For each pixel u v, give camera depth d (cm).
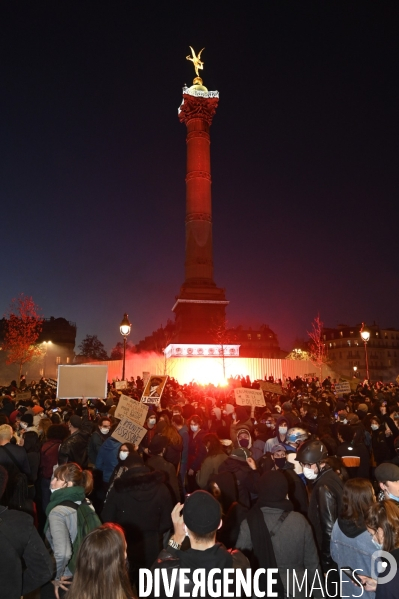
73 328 10169
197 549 388
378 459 1266
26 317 7994
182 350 5938
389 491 518
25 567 445
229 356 6034
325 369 5809
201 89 6656
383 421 1336
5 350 8488
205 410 1798
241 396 1503
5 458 728
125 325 2406
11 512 449
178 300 6106
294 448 863
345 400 2278
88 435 1105
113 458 968
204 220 6325
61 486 580
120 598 336
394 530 425
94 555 340
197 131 6475
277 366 5672
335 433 1347
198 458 1177
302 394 2477
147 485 619
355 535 496
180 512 475
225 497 705
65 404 1866
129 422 986
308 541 494
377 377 12288
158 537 613
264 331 12362
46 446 1009
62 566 515
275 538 487
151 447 908
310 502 631
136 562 583
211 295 6184
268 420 1256
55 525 532
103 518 615
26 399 1897
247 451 786
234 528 618
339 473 705
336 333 12781
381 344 12562
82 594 331
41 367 9456
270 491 511
